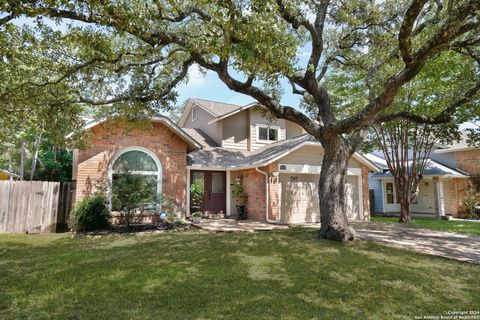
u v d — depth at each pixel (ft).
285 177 44.32
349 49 34.88
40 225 35.06
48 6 15.67
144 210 38.04
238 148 57.00
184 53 30.60
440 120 28.89
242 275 17.01
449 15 19.25
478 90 29.17
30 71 24.76
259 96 28.40
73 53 25.07
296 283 15.79
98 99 30.35
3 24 16.17
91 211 33.47
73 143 31.50
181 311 12.38
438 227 42.68
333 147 28.53
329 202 28.19
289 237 28.94
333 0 31.73
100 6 16.62
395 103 44.50
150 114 33.14
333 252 22.63
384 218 59.21
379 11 31.86
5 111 25.79
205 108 61.00
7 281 16.22
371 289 15.08
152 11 18.38
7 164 85.92
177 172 41.45
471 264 20.30
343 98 48.14
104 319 11.67
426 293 14.71
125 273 17.44
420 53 20.65
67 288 15.11
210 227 36.47
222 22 16.12
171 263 19.58
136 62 27.96
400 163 53.06
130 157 39.29
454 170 63.67
